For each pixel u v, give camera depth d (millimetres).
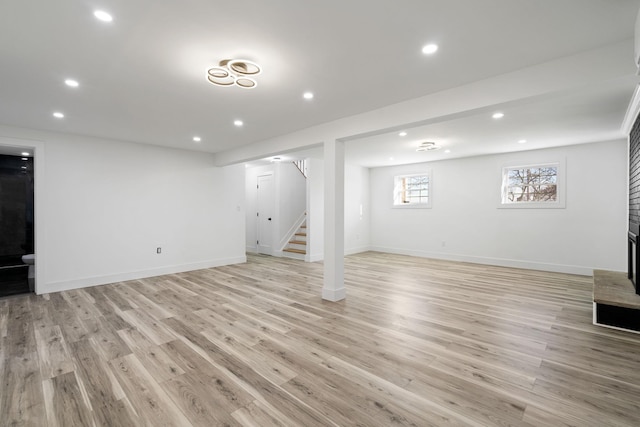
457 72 2510
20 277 5266
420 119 3031
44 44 2064
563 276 5203
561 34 1972
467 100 2727
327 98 3076
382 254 7844
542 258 5738
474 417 1689
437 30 1937
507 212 6145
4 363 2295
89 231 4609
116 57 2256
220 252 6266
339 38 2029
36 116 3605
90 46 2100
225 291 4289
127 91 2879
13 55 2205
